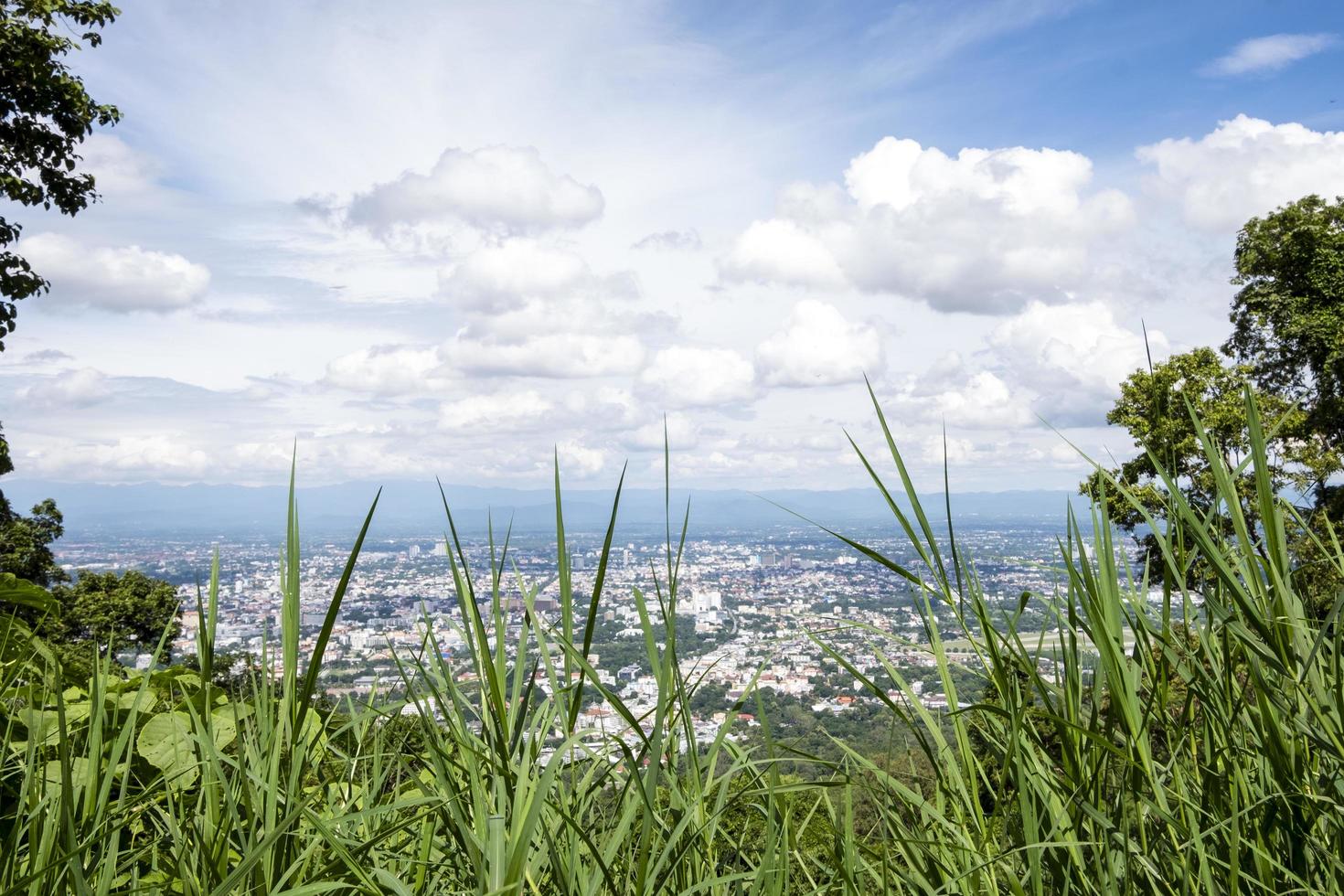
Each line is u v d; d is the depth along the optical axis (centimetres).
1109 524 105
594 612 93
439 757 102
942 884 109
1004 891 113
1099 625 101
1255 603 97
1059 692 112
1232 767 104
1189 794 112
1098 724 105
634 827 117
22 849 108
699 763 116
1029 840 97
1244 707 101
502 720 95
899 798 120
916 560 107
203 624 99
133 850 112
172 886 110
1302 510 105
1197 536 94
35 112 1059
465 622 100
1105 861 100
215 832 105
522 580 113
